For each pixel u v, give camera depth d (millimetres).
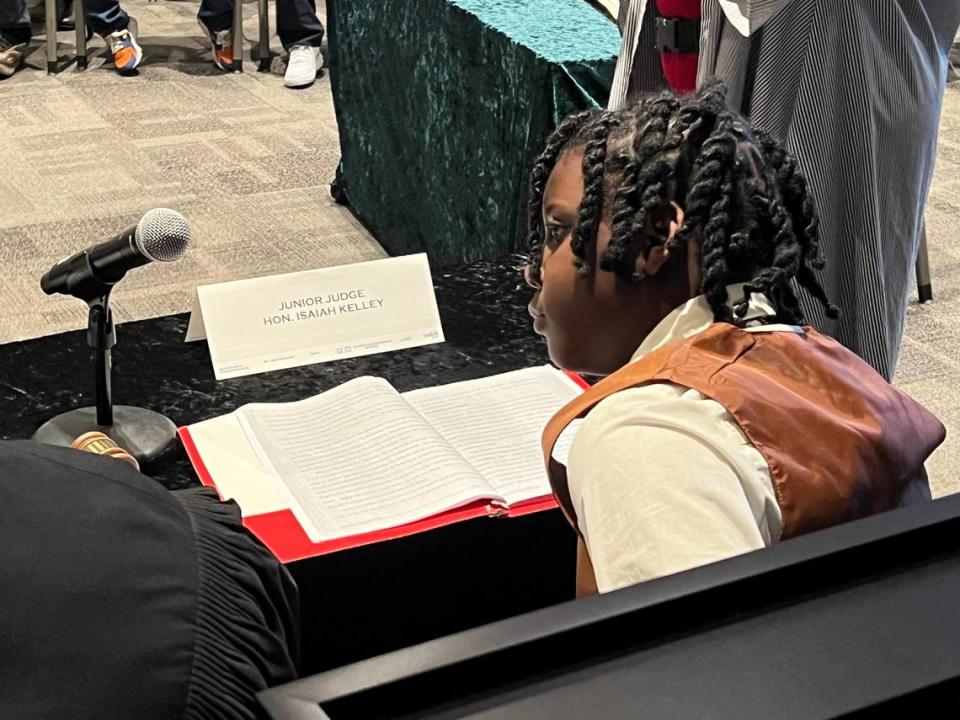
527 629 352
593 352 935
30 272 2977
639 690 339
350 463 1264
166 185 3523
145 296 2889
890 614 368
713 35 1760
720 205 865
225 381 1431
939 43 1835
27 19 4555
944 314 2887
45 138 3812
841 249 1819
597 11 2688
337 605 1178
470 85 2670
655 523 725
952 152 3879
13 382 1397
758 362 862
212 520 568
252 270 3072
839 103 1743
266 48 4512
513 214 2566
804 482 792
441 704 336
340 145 3502
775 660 349
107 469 538
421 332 1536
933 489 2197
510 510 1200
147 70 4484
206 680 492
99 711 459
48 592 471
